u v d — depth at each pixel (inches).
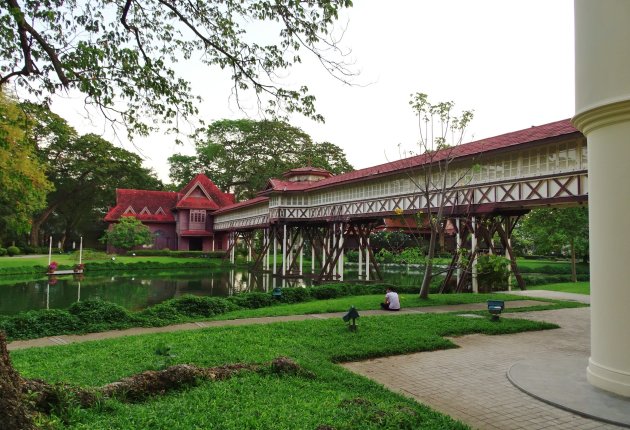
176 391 210.7
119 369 245.4
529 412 215.3
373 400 212.5
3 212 1048.8
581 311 550.3
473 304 601.0
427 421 188.2
